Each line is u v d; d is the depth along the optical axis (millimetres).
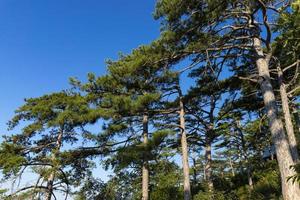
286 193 12383
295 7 5633
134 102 17672
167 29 14258
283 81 17609
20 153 23844
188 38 14352
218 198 20641
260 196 18141
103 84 18859
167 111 20281
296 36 6109
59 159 20781
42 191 23219
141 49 16250
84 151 20594
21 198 22469
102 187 26156
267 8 13781
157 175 29484
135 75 16547
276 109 14312
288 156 13031
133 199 28188
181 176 28891
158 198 25953
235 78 18953
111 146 21172
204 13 13414
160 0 13617
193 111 23906
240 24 15570
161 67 15719
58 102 22438
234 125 30000
